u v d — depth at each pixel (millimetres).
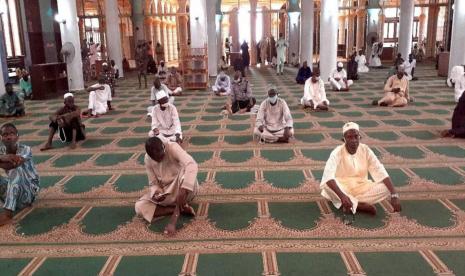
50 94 10102
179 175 3090
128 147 5277
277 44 14547
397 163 4324
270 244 2725
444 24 19812
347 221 2996
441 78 12086
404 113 6922
